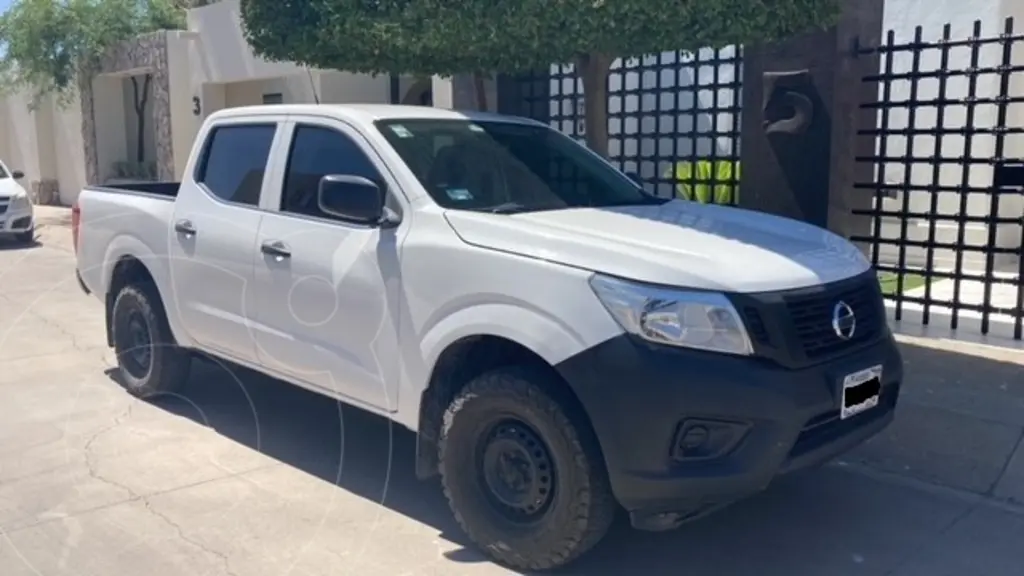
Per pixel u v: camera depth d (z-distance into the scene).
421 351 4.27
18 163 25.48
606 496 3.77
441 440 4.21
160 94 18.50
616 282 3.69
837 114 7.59
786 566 4.12
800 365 3.71
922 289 9.90
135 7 20.30
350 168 4.86
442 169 4.70
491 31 6.17
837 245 4.46
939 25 11.15
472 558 4.14
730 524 4.56
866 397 3.98
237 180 5.52
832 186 7.67
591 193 5.15
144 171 21.50
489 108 10.16
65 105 21.83
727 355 3.59
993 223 7.56
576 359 3.68
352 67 7.62
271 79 17.30
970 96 7.67
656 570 4.06
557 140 5.58
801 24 6.21
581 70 7.27
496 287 3.97
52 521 4.47
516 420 3.96
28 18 19.31
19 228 15.42
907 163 7.87
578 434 3.74
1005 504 4.81
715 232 4.33
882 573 4.07
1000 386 6.30
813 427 3.77
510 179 4.92
